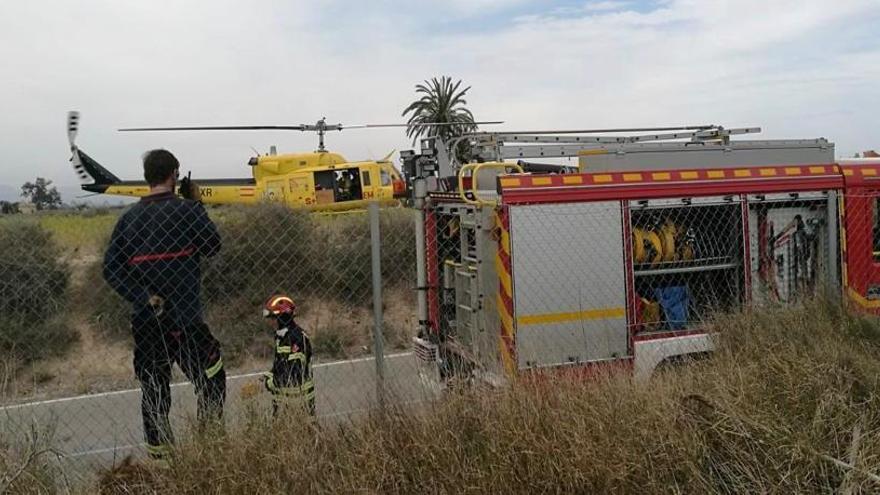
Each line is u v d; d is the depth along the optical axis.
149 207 4.35
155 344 4.29
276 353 4.91
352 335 10.07
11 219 8.40
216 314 9.82
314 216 10.73
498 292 5.65
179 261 4.34
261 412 4.14
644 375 5.23
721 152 6.68
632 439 3.93
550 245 5.60
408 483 3.72
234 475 3.56
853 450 3.91
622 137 7.92
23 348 8.31
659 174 5.99
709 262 6.32
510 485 3.69
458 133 8.54
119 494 3.70
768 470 3.94
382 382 4.54
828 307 5.93
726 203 6.18
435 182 7.17
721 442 4.11
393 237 10.48
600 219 5.75
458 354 5.98
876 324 5.73
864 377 4.77
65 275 8.83
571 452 3.82
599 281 5.73
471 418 4.09
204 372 4.37
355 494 3.57
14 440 3.89
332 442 3.92
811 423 4.21
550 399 4.27
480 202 5.79
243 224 10.09
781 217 6.44
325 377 6.00
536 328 5.52
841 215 6.57
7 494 3.52
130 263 4.32
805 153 6.99
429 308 6.94
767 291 6.30
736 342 5.50
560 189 5.64
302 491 3.58
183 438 3.88
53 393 7.67
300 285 10.37
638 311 5.92
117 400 6.88
